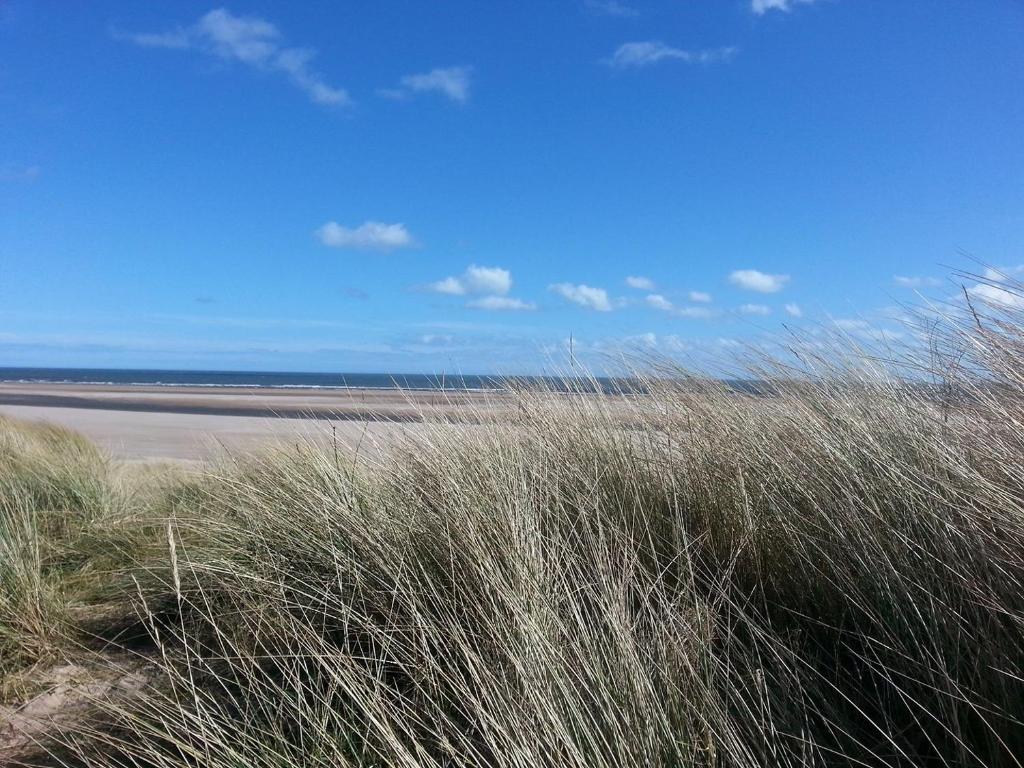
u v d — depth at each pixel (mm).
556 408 4266
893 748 1927
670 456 3477
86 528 5297
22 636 3230
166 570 3691
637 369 4367
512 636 2219
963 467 2389
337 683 2279
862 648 2289
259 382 99125
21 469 6820
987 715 1826
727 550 2982
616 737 1793
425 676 2307
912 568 2270
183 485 6688
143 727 2371
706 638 2279
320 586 3137
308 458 4379
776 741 1878
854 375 3406
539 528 2902
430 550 3104
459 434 4059
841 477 2736
